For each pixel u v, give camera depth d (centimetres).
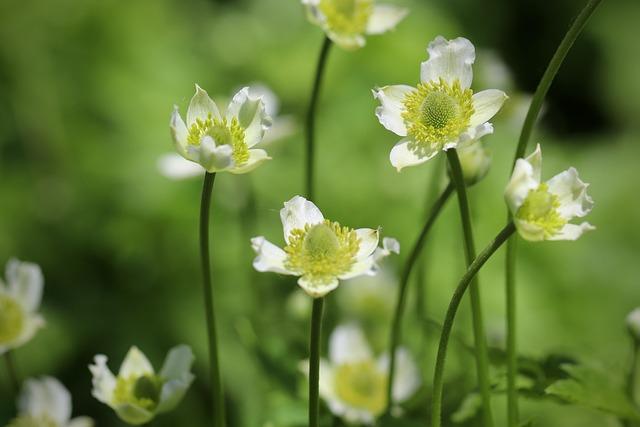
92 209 82
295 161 74
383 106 45
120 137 84
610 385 47
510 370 46
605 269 81
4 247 83
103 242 79
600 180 88
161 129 84
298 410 51
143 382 46
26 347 74
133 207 77
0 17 90
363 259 43
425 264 52
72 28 91
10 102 91
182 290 75
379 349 57
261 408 53
